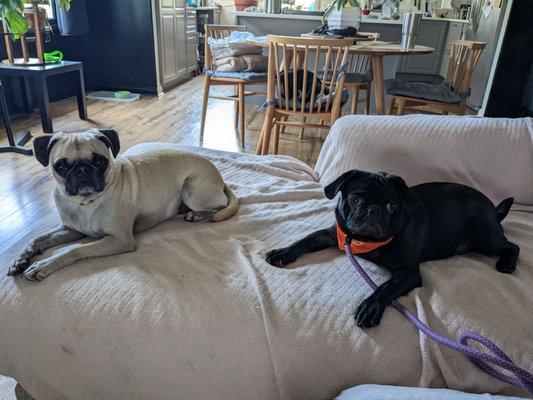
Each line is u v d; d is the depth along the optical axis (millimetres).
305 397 922
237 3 5836
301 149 3258
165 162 1302
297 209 1448
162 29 5109
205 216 1360
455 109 3059
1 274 1048
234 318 935
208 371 908
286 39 2445
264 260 1142
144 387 932
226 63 3211
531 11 3248
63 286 992
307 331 922
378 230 1024
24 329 970
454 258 1213
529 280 1101
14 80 3928
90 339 938
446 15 6453
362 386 844
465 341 879
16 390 1136
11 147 2957
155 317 931
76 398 985
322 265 1153
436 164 1515
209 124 3857
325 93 2750
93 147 1103
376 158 1575
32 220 2078
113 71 5137
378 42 3264
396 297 1004
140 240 1207
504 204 1320
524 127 1505
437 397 752
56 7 4172
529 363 873
